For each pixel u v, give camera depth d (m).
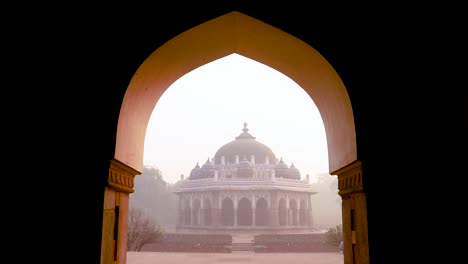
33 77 2.84
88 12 2.98
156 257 12.40
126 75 2.85
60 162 2.70
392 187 2.70
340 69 2.91
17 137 2.73
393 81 2.88
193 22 2.97
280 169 32.94
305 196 32.38
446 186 2.68
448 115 2.80
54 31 2.93
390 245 2.61
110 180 2.77
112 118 2.77
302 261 11.44
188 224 32.12
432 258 2.59
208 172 33.12
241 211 31.39
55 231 2.60
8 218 2.60
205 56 3.76
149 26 2.96
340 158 3.32
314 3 3.05
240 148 36.47
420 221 2.64
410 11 3.01
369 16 3.02
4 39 2.86
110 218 2.86
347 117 3.02
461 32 2.89
